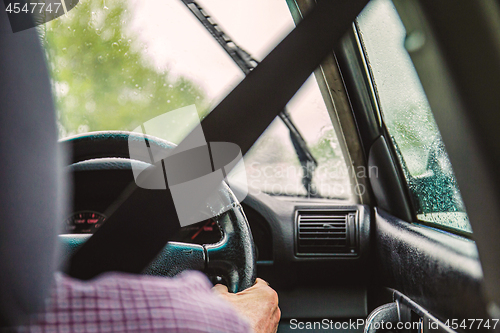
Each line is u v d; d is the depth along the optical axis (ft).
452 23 2.55
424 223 6.15
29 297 1.15
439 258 4.52
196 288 1.72
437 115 2.94
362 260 7.99
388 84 6.38
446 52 2.62
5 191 1.06
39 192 1.12
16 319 1.16
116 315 1.40
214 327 1.55
